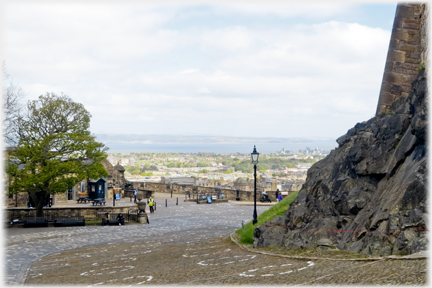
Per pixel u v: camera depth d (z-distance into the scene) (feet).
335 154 63.05
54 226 107.96
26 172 111.04
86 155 121.29
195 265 47.85
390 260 34.30
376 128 55.31
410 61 62.85
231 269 42.63
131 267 51.80
